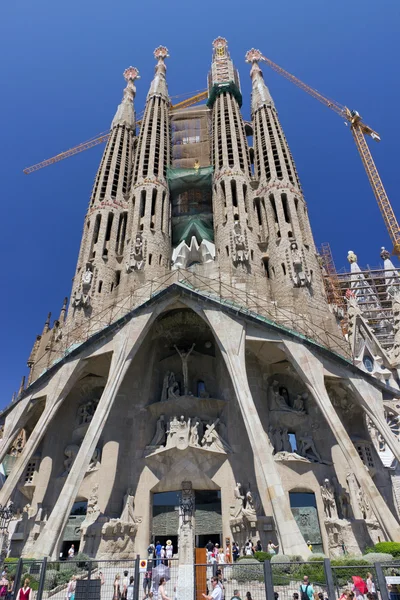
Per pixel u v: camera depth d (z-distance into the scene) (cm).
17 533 3409
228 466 3469
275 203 4941
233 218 4834
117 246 5150
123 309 4184
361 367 4928
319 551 3081
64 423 4016
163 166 5744
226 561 2533
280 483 2814
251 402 3209
